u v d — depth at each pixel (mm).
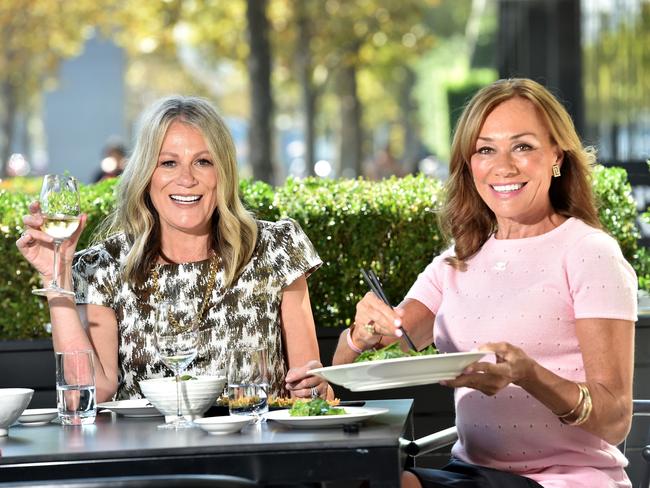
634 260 6129
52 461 3082
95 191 6223
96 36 25141
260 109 17547
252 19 17578
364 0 25875
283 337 4582
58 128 24016
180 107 4387
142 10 24766
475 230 3973
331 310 6027
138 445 3143
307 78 25781
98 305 4398
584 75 14938
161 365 4355
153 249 4402
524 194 3803
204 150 4340
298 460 3041
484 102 3869
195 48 29906
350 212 5945
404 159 42875
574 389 3369
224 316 4402
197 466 3062
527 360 3268
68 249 4188
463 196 3988
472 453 3777
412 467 3795
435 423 5633
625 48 13297
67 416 3666
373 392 5648
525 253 3789
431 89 38125
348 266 5973
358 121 30062
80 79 24078
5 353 5809
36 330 6004
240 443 3070
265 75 17594
